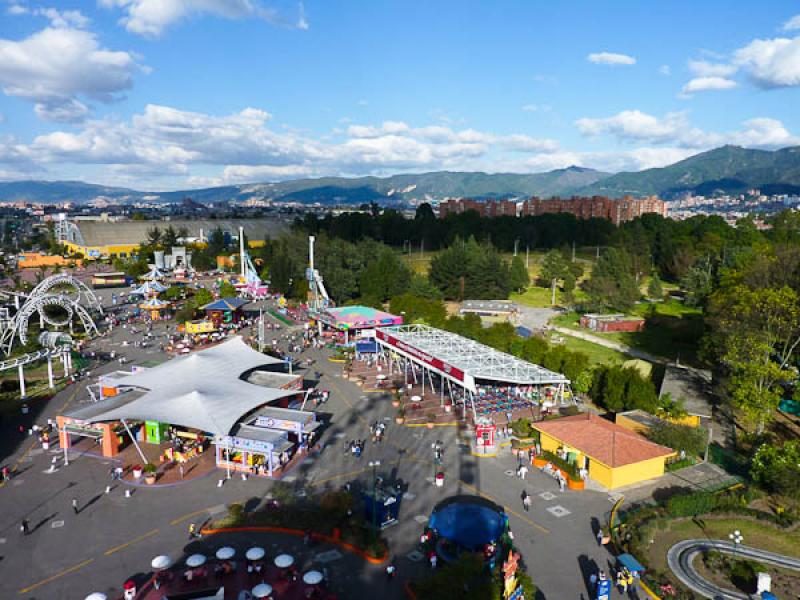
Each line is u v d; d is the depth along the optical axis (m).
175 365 72.88
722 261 155.25
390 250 161.12
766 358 67.25
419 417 72.06
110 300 158.88
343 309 122.69
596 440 58.16
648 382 72.19
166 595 37.75
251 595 37.56
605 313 141.88
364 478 55.47
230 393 64.81
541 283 188.88
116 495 51.81
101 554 42.56
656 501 51.94
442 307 118.94
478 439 63.12
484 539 42.59
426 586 37.09
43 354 83.19
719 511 49.97
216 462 58.41
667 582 40.03
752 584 40.22
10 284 180.62
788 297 69.31
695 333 113.69
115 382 69.06
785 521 48.09
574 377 80.62
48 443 63.47
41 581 39.22
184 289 167.38
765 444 56.41
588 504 51.25
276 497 51.25
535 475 56.94
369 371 93.75
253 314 142.62
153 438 63.88
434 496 52.19
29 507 49.47
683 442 60.28
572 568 41.59
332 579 39.91
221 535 45.22
